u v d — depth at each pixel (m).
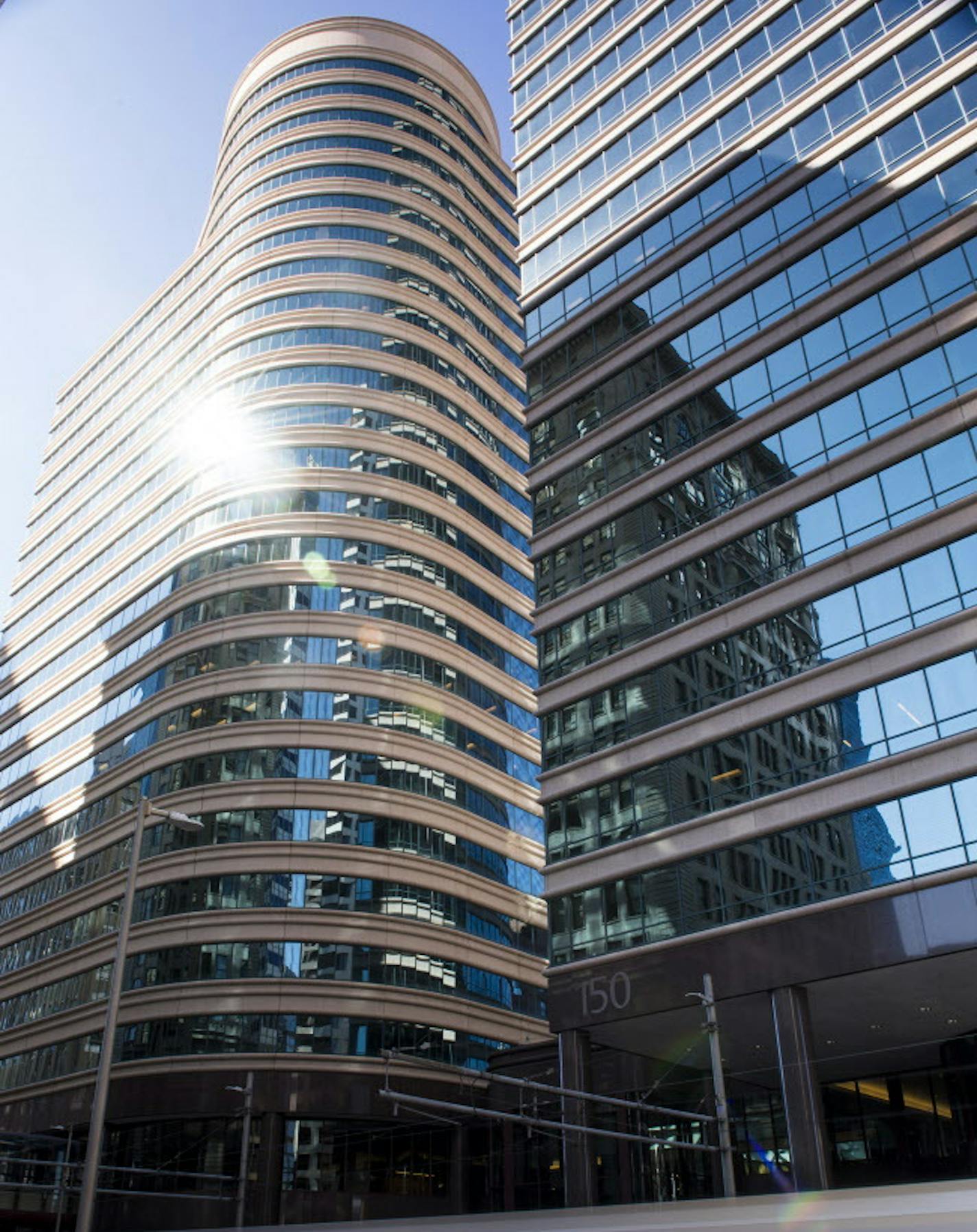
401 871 59.41
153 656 69.38
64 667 80.81
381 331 74.50
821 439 40.69
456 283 81.56
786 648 38.78
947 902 31.97
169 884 58.56
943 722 33.75
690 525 44.22
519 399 84.50
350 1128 54.22
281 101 86.25
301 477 68.19
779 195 46.00
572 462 50.47
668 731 41.28
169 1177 53.31
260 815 58.81
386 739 62.16
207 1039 53.66
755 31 50.38
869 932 33.25
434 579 68.75
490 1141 54.78
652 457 46.94
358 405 71.12
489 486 76.81
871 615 36.78
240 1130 52.44
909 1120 41.50
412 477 70.56
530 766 71.12
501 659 71.88
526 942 65.31
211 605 66.56
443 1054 56.94
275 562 65.75
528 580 77.44
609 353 50.84
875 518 37.97
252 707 61.81
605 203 54.28
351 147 82.06
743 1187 45.50
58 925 68.56
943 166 40.59
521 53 63.94
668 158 52.03
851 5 46.34
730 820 37.94
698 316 47.31
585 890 41.91
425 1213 53.25
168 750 63.88
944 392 37.66
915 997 36.31
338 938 56.34
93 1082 58.56
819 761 36.28
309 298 75.00
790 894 35.50
